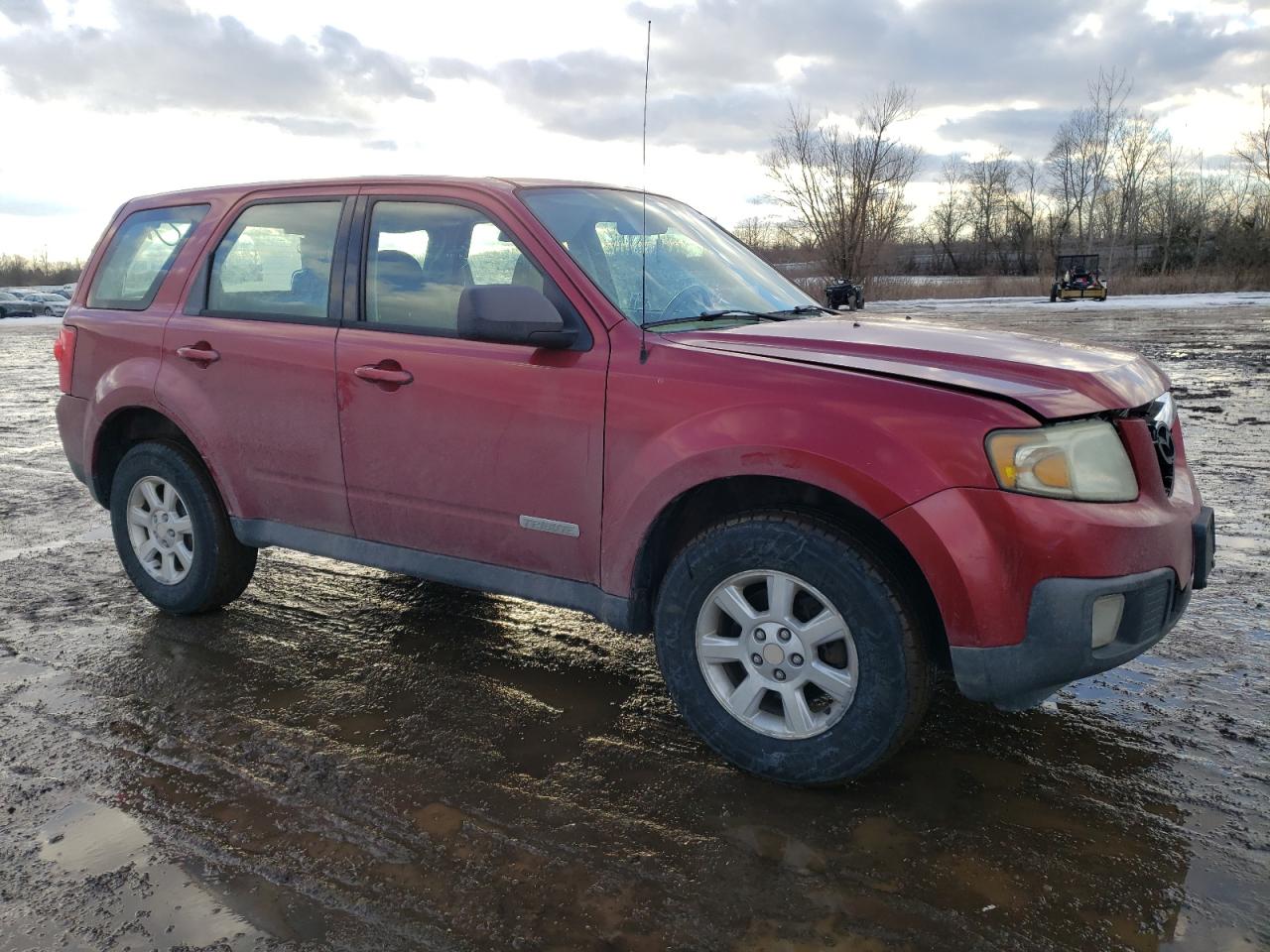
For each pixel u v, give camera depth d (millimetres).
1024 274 86688
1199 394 11562
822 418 2748
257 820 2826
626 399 3076
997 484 2580
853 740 2797
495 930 2352
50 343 25047
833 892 2480
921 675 2729
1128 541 2635
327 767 3133
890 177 46688
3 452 9102
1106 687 3631
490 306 3037
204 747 3270
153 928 2365
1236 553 5207
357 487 3746
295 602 4699
